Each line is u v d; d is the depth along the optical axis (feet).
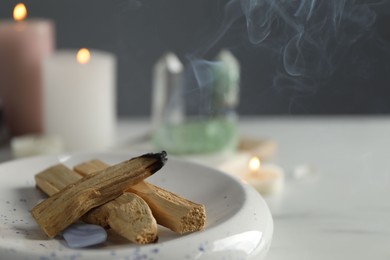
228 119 3.25
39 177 2.01
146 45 3.88
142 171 1.73
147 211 1.64
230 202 1.85
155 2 3.83
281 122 3.85
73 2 3.81
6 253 1.51
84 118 3.25
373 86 3.93
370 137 3.51
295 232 2.15
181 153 2.92
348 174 2.85
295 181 2.74
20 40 3.37
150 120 3.95
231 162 2.81
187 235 1.61
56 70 3.21
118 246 1.64
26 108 3.43
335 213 2.35
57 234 1.70
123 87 3.94
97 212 1.71
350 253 1.98
